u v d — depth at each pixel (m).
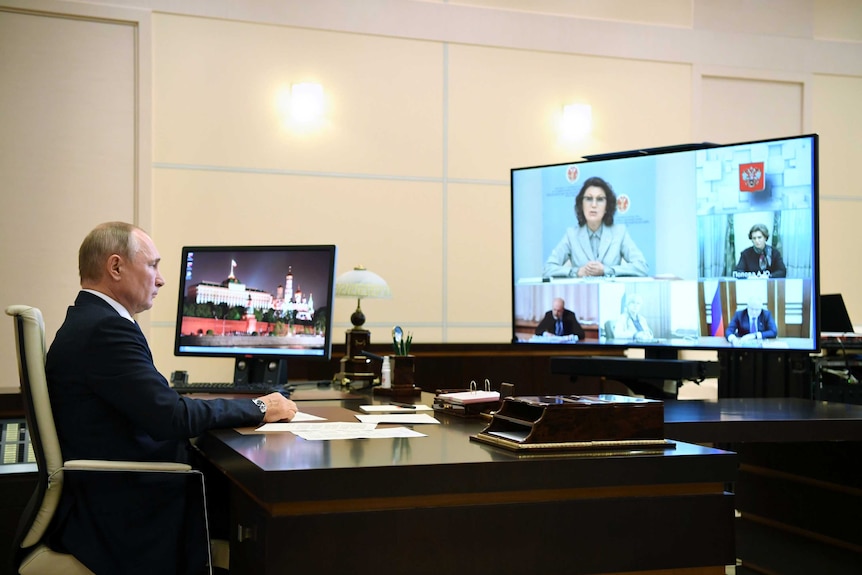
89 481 2.02
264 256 3.30
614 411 1.97
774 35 5.95
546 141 5.52
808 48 6.02
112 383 2.08
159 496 2.04
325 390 3.43
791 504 3.45
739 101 5.91
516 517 1.79
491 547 1.77
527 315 3.81
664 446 1.99
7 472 2.92
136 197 4.81
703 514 1.92
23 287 4.65
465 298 5.37
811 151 3.18
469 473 1.75
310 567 1.67
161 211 4.86
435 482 1.73
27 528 1.99
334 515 1.69
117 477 2.03
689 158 3.44
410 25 5.27
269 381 3.34
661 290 3.49
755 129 5.94
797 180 3.21
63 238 4.71
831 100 6.09
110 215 4.78
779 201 3.25
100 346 2.10
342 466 1.68
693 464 1.91
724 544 1.93
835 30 6.09
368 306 5.17
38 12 4.66
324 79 5.14
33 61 4.68
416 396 3.16
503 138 5.45
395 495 1.70
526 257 3.82
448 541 1.75
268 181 5.04
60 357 2.12
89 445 2.11
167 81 4.88
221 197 4.96
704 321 3.39
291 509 1.67
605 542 1.85
